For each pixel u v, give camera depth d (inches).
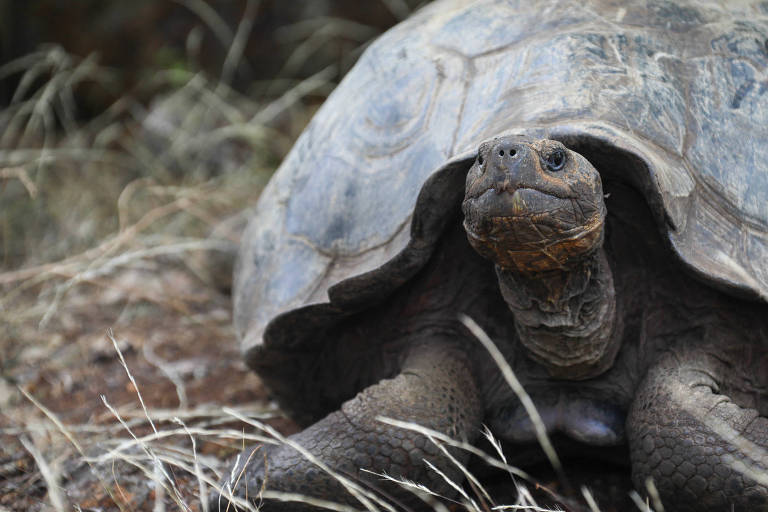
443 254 205.0
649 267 195.9
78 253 425.7
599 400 203.2
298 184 246.7
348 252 215.6
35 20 647.8
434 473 187.9
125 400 307.7
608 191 190.1
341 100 254.1
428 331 210.7
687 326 195.8
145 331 372.5
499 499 208.4
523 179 162.2
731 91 211.8
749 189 198.1
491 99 210.1
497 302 207.2
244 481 189.6
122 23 639.1
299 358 232.4
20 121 532.1
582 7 227.3
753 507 166.6
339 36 606.9
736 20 229.0
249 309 247.8
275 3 623.8
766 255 190.4
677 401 181.3
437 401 193.8
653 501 181.2
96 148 554.9
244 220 444.8
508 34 226.5
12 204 454.6
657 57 212.1
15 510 226.2
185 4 629.3
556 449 210.5
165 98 577.3
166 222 463.2
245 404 300.7
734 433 171.9
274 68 625.0
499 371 208.4
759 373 196.1
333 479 185.5
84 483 238.8
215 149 518.9
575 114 192.9
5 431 262.5
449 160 182.5
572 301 186.7
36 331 361.7
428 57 234.2
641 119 195.8
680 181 189.8
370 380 223.6
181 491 225.9
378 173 219.9
